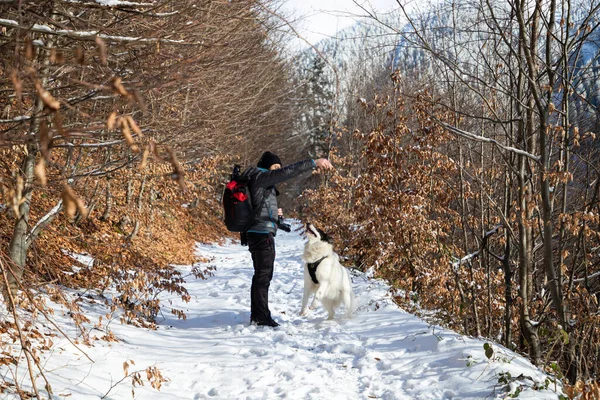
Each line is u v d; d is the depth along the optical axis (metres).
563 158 5.66
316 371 4.44
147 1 3.55
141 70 3.22
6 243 4.80
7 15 3.09
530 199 5.32
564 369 5.57
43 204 9.59
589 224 6.06
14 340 3.75
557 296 5.40
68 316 5.16
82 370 3.90
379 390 4.03
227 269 12.38
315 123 31.41
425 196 8.05
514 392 3.57
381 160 8.12
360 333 5.71
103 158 6.50
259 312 6.10
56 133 1.69
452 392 3.82
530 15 5.59
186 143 6.43
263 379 4.22
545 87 5.39
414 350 4.86
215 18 4.20
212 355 4.96
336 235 12.02
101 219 12.57
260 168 6.25
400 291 8.30
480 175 7.50
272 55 8.20
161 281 6.61
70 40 3.43
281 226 6.40
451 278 7.40
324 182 13.52
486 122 7.14
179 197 14.89
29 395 3.15
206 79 5.35
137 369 4.27
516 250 8.20
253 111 12.48
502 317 7.20
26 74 1.66
